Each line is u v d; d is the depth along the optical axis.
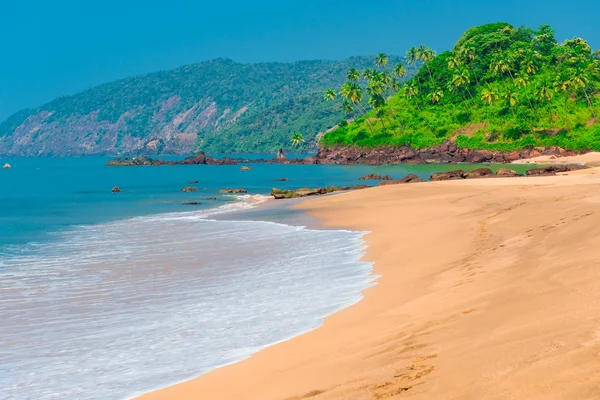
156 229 36.31
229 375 11.27
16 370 12.48
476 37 166.62
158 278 21.23
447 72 162.25
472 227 26.16
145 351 13.25
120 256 26.42
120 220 43.69
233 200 60.44
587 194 32.81
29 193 80.44
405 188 51.28
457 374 8.89
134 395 10.77
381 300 15.86
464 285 15.45
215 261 24.05
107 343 14.00
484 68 157.38
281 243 27.98
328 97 195.38
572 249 16.19
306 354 11.91
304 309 15.77
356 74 177.62
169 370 11.94
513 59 148.62
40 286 20.58
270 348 12.66
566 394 7.27
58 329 15.36
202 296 18.11
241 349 12.88
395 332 12.30
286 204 49.84
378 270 20.22
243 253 25.66
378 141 151.38
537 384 7.76
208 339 13.78
